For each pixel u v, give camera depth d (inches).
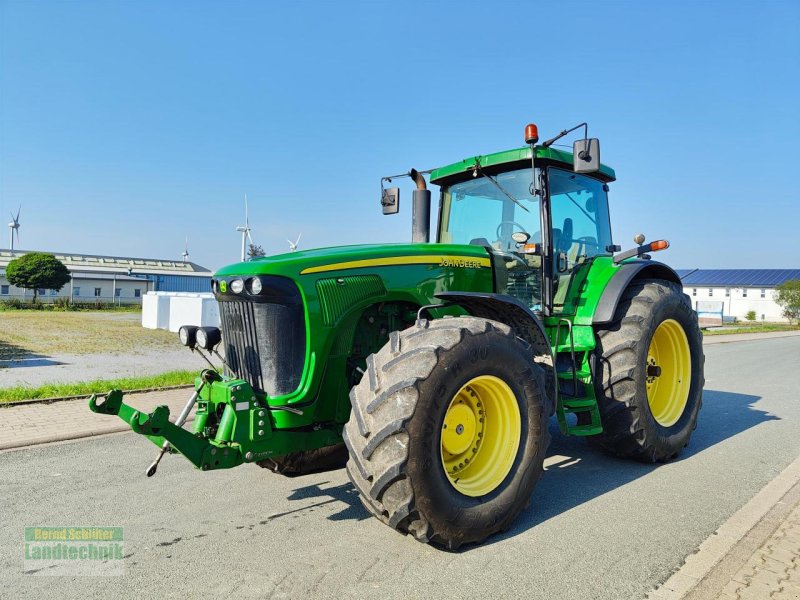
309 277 137.6
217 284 146.0
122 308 1581.0
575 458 196.9
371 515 143.6
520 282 181.0
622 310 187.6
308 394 135.8
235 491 161.2
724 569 116.0
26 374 386.0
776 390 355.6
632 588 108.7
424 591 107.0
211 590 107.4
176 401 281.9
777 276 2289.6
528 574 113.9
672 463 191.9
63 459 191.3
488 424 139.1
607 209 218.1
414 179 215.0
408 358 122.0
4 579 112.4
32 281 1542.8
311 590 107.2
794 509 148.9
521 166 187.3
